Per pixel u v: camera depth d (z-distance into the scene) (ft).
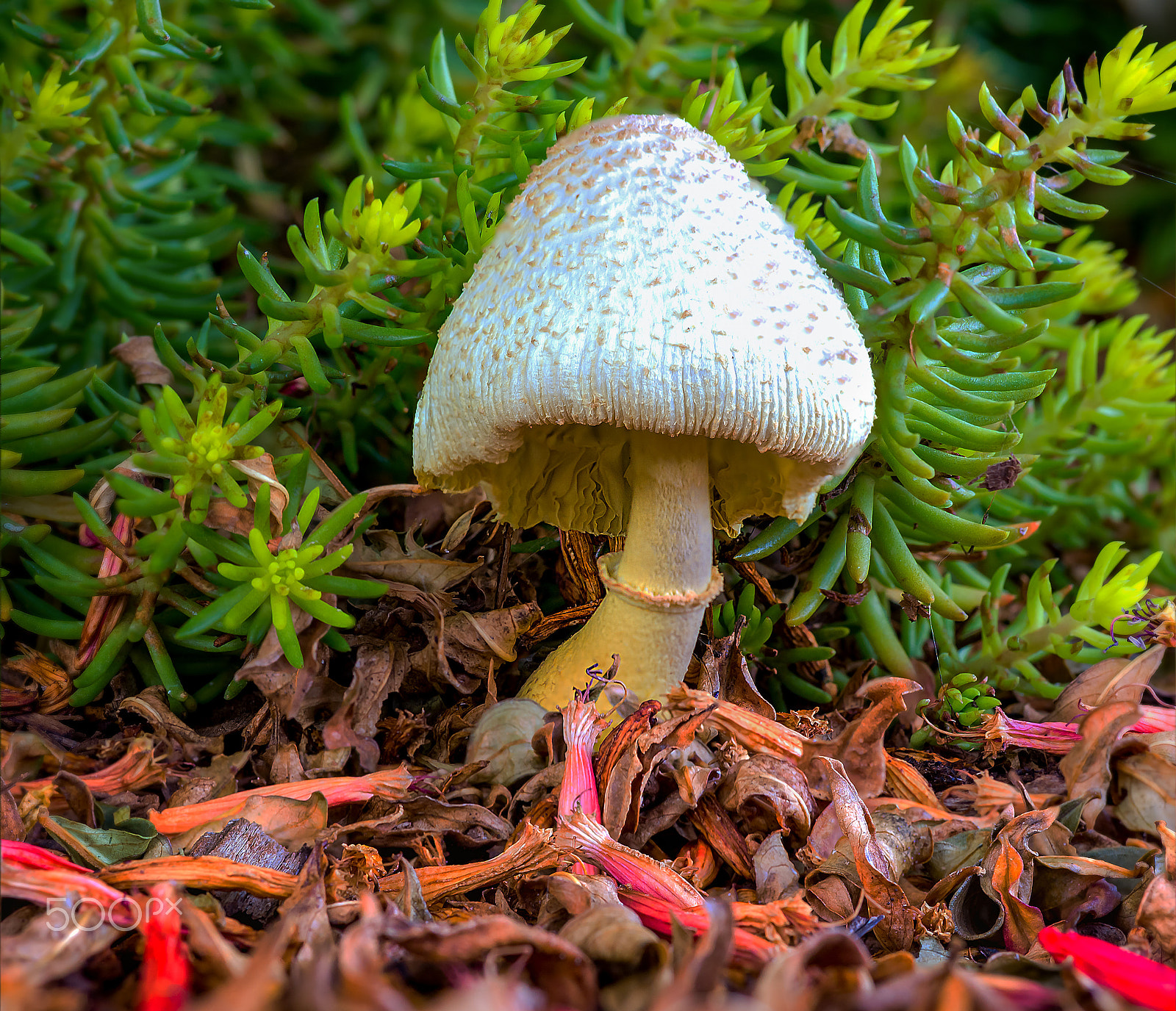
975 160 0.62
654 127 0.57
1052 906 0.57
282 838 0.54
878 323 0.63
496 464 0.62
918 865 0.58
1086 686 0.65
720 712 0.60
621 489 0.65
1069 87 0.60
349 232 0.61
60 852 0.53
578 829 0.54
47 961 0.46
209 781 0.58
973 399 0.62
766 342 0.53
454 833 0.57
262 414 0.58
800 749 0.59
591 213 0.54
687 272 0.53
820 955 0.46
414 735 0.63
